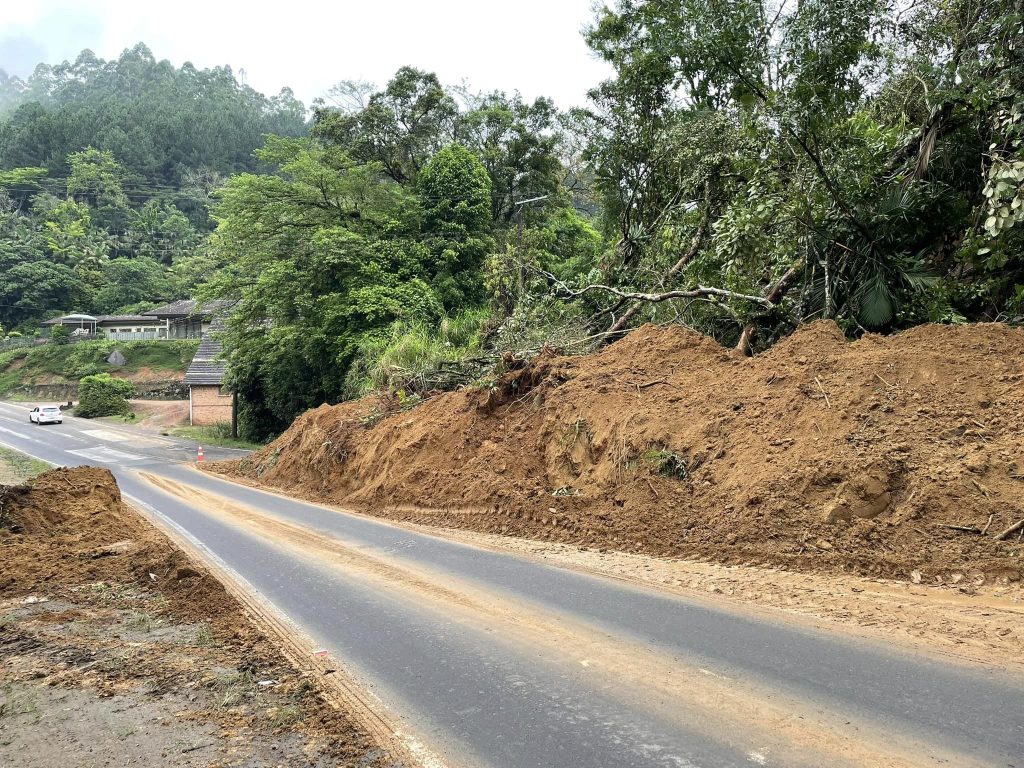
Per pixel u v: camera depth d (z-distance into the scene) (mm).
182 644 5676
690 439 9141
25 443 35312
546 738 3730
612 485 9484
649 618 5574
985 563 5734
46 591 7586
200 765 3619
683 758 3418
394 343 21234
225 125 113062
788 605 5629
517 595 6504
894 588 5762
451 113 35781
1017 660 4262
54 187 95938
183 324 72500
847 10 10141
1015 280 10258
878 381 8008
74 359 66375
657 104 18438
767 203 11258
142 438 37250
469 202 30391
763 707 3906
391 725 3998
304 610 6453
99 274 79750
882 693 3961
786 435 8156
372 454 15406
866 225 11078
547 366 13086
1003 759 3232
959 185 11359
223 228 30609
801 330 9742
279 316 28703
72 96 152250
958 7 10789
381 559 8523
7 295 74750
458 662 4934
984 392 7262
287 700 4457
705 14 11469
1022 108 9695
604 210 22281
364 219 29797
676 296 13211
